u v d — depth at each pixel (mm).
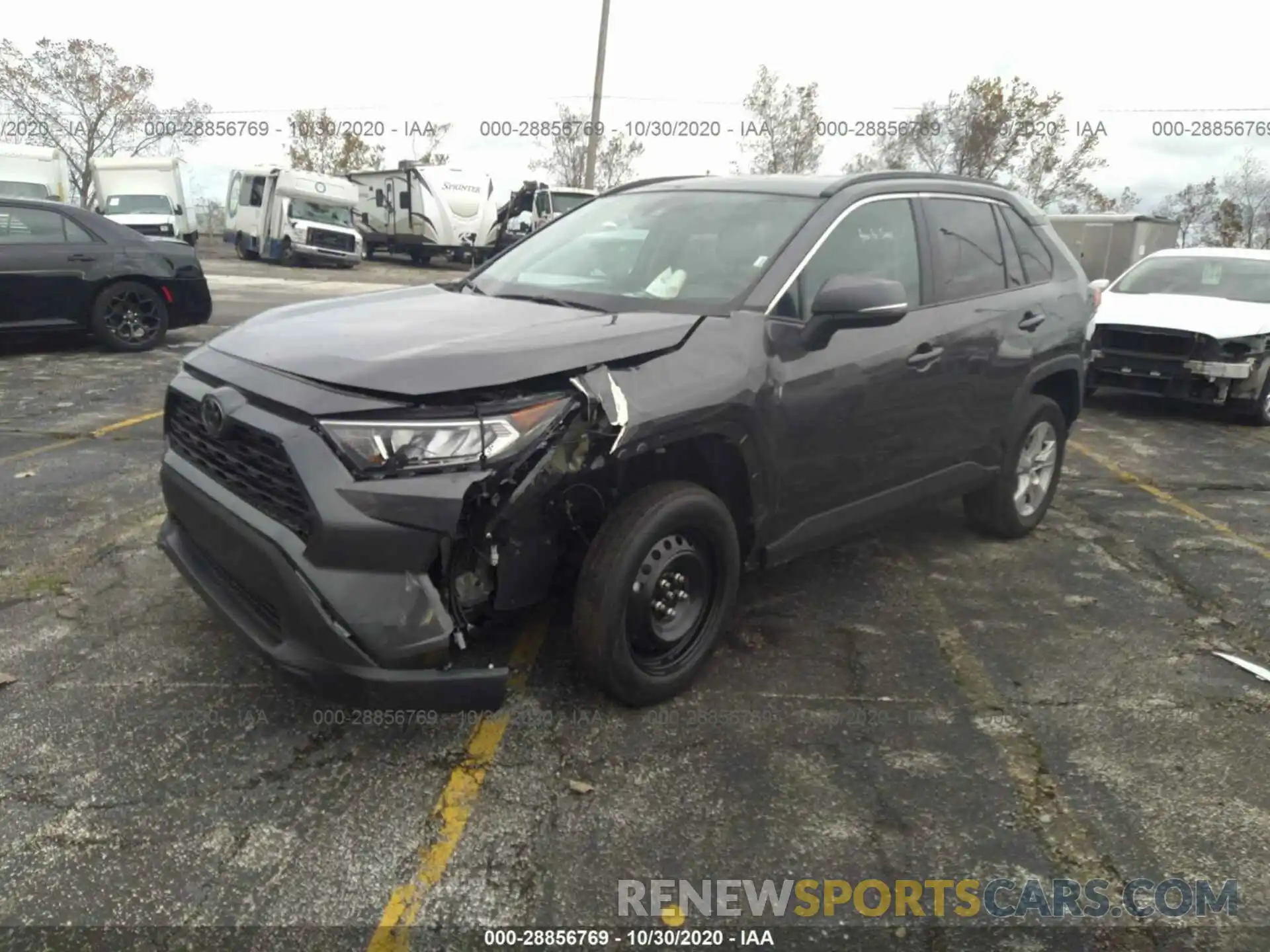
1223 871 2615
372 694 2662
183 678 3373
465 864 2520
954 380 4234
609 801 2799
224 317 13570
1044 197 34375
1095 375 9117
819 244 3695
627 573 3023
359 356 2836
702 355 3184
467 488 2662
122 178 28781
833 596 4352
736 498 3502
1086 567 4840
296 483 2650
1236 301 9258
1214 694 3574
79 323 9539
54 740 2979
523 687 3373
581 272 3955
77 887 2391
